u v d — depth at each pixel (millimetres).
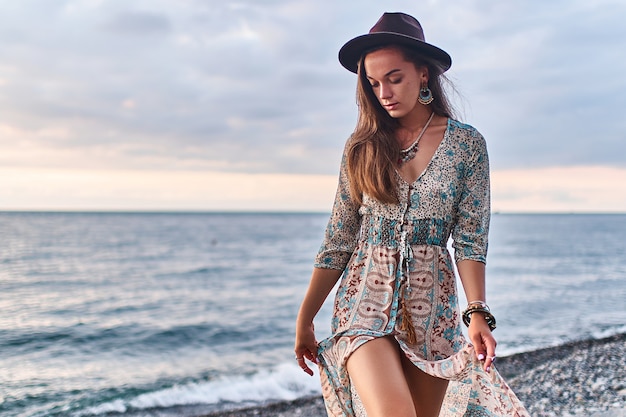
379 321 2307
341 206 2508
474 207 2369
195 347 13398
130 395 8562
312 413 6555
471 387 2330
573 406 5504
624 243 63688
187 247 61344
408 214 2346
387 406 2064
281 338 14281
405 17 2428
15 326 16609
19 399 8789
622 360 7414
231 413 6703
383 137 2389
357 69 2539
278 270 36219
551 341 10633
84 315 18797
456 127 2410
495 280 25516
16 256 47625
